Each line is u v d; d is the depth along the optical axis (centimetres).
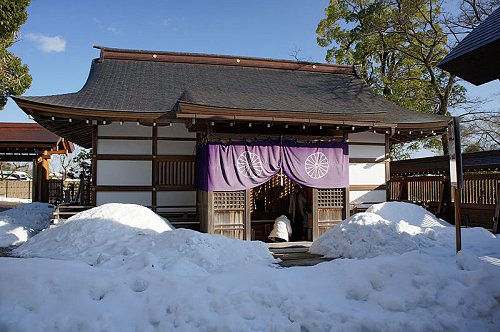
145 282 393
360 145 1106
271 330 337
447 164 1274
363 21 1780
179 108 772
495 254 568
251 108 796
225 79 1267
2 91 1731
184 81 1205
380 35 1792
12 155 1641
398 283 399
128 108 938
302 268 461
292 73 1402
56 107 852
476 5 1584
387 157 1122
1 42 1557
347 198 898
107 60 1273
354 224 721
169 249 581
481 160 1156
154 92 1095
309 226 912
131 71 1229
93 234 718
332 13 1973
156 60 1309
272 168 843
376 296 383
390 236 677
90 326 328
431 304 376
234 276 409
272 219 1142
